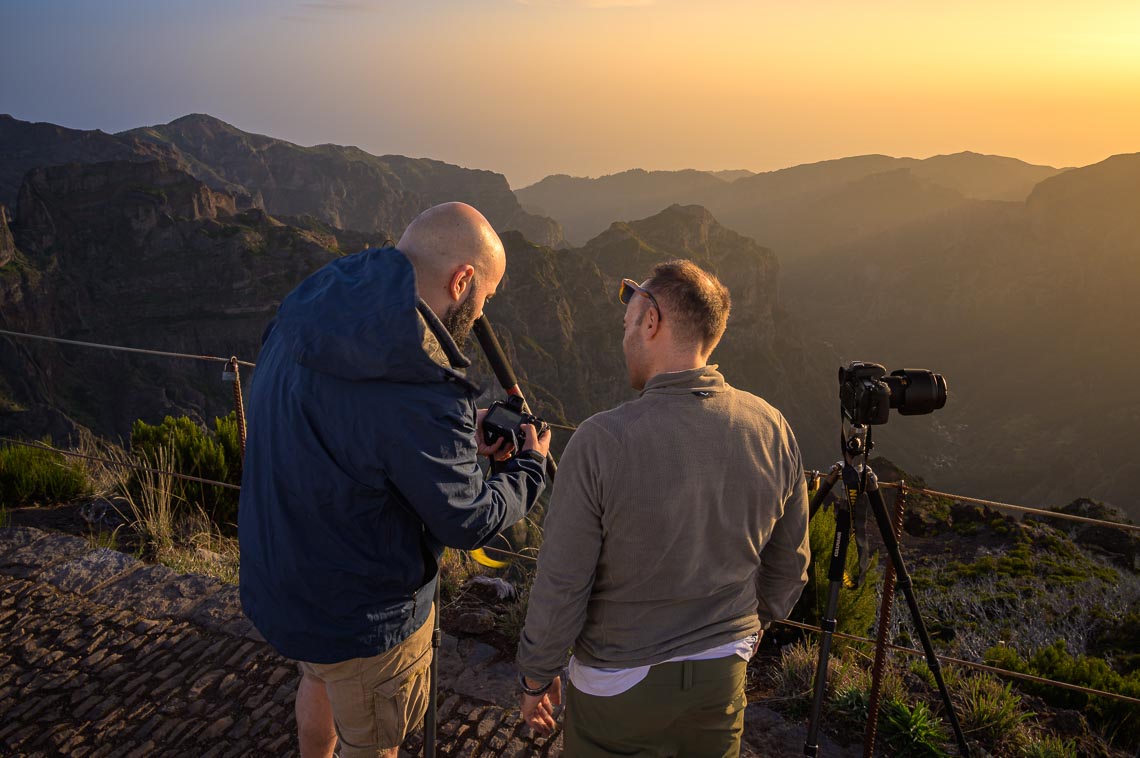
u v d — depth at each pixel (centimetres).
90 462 676
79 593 404
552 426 231
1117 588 935
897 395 243
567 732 203
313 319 174
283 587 186
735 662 192
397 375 172
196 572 448
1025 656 661
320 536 181
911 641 627
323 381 175
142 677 339
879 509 255
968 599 889
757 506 187
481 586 427
